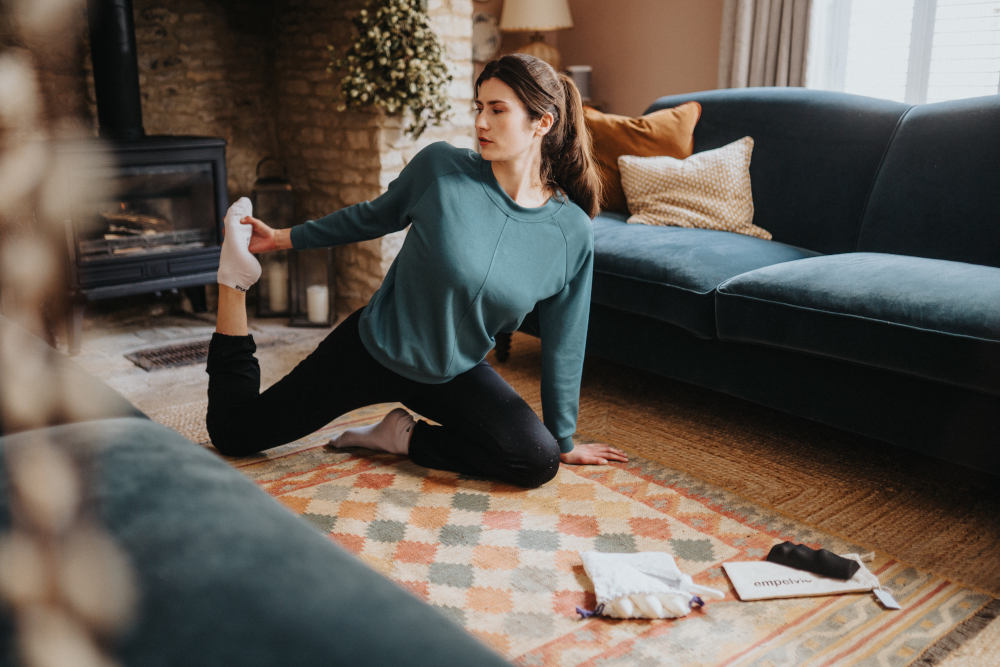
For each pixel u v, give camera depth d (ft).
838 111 9.36
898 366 6.40
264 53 13.34
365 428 7.40
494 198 6.15
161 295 12.51
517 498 6.52
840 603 5.21
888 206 8.62
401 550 5.71
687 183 9.80
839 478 7.07
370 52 11.10
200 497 2.55
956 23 11.59
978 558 5.80
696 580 5.45
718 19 13.83
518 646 4.70
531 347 11.04
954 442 6.32
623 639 4.80
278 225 12.16
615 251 8.76
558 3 14.55
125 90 10.73
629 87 15.58
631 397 9.07
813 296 6.99
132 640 1.78
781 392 7.50
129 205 10.63
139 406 8.61
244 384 6.92
